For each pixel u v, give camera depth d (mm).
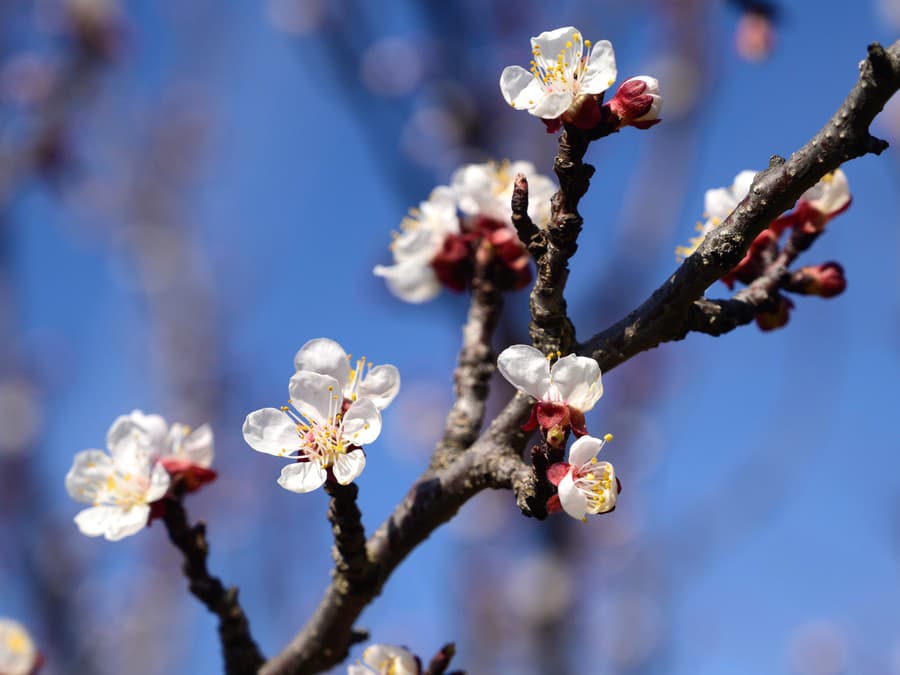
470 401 702
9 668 728
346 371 650
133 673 1620
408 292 748
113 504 688
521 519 1530
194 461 693
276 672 690
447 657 677
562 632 1274
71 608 1566
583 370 640
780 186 642
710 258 651
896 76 626
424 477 682
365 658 677
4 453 1650
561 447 637
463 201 730
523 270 720
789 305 697
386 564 676
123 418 694
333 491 656
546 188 732
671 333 664
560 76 647
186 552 690
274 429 647
